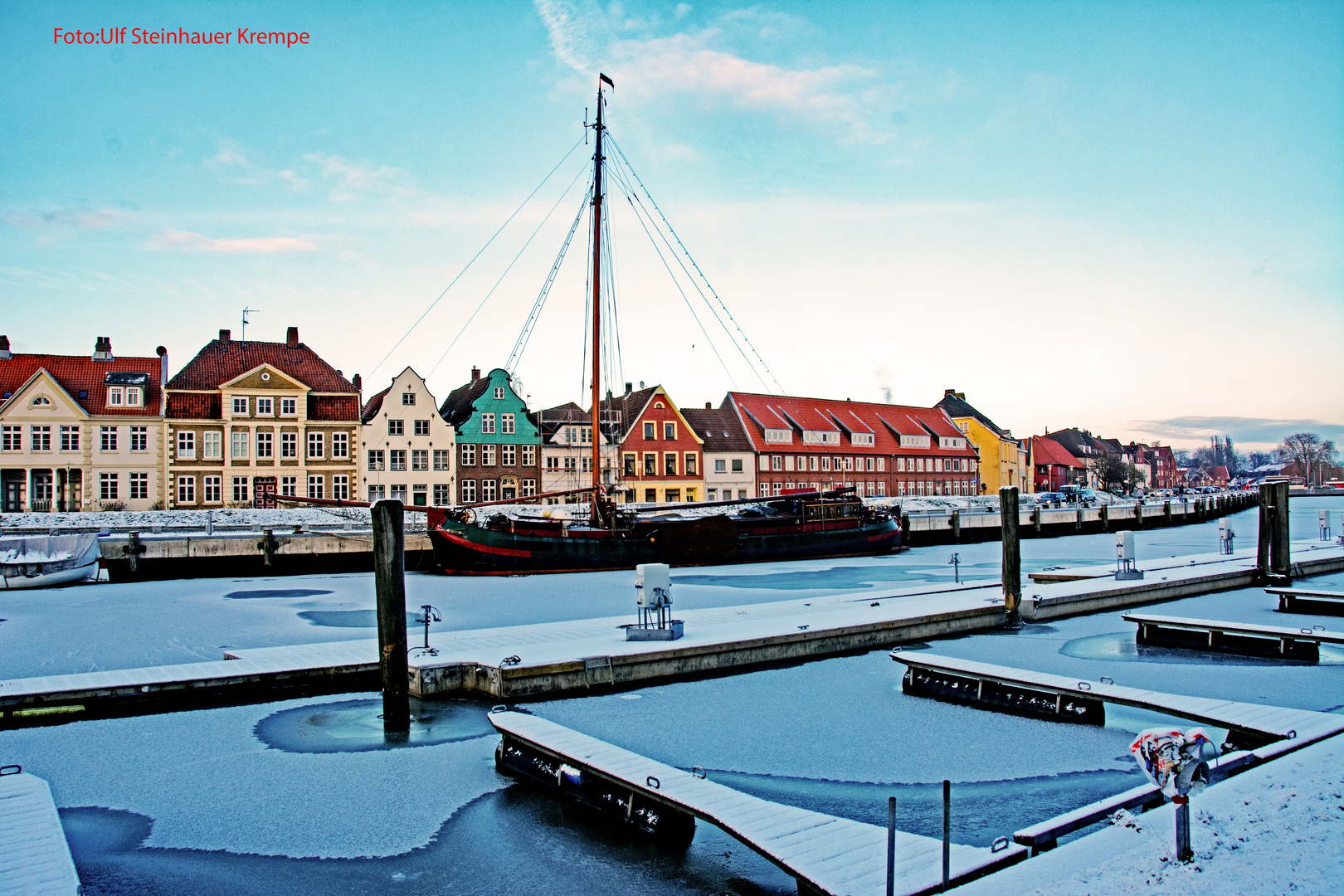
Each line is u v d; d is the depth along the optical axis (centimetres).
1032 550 5741
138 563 3994
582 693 1712
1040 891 652
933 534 6544
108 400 6003
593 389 4606
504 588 3622
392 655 1485
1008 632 2353
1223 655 2025
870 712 1575
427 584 3831
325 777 1266
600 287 4628
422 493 6631
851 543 5291
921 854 823
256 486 6203
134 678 1634
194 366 6334
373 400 7138
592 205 4634
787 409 9231
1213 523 9400
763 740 1411
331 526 4950
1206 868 666
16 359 6078
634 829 1058
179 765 1320
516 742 1272
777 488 8488
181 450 6081
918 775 1249
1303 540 4841
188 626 2614
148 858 1012
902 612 2289
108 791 1217
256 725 1523
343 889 930
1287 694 1656
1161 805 916
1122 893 638
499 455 6950
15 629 2556
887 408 10256
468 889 927
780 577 4028
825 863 800
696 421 8344
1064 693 1473
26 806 995
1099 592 2680
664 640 1905
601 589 3559
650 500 7650
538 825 1088
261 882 949
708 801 959
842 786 1205
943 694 1662
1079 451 16275
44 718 1542
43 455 5803
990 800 1149
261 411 6241
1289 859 673
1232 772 984
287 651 1891
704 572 4334
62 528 4503
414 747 1397
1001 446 11050
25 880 802
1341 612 2575
